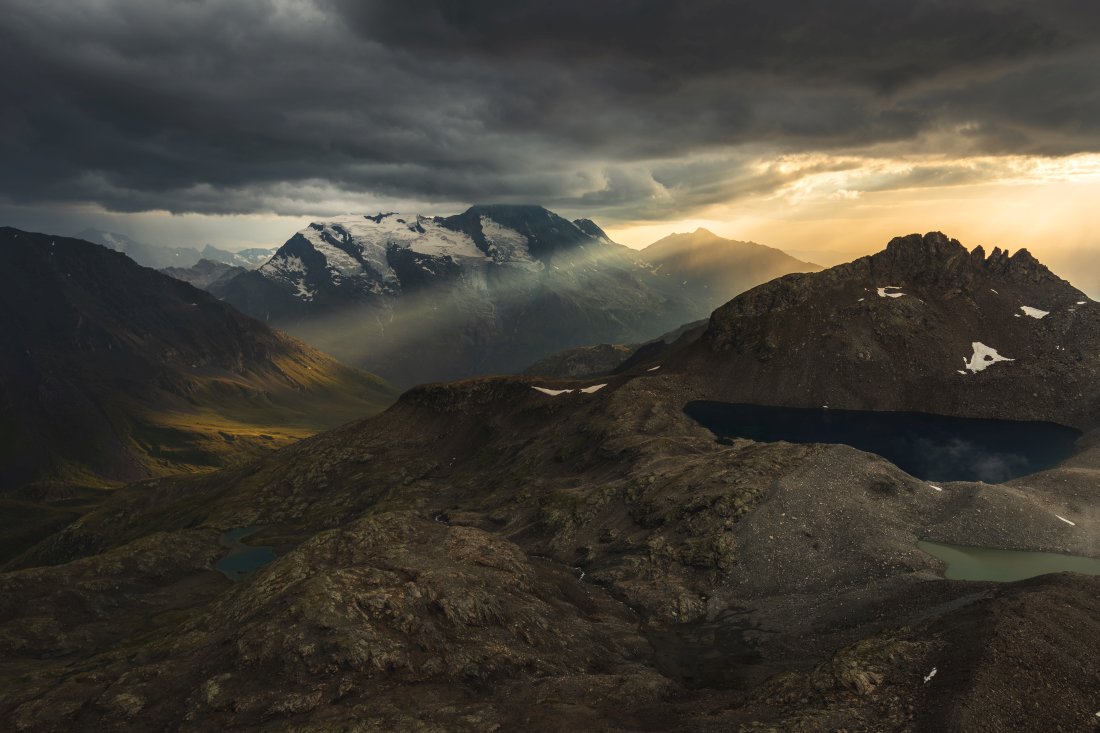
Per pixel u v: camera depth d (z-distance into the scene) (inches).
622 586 4207.7
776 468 4827.8
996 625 2282.2
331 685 2748.5
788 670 2933.1
